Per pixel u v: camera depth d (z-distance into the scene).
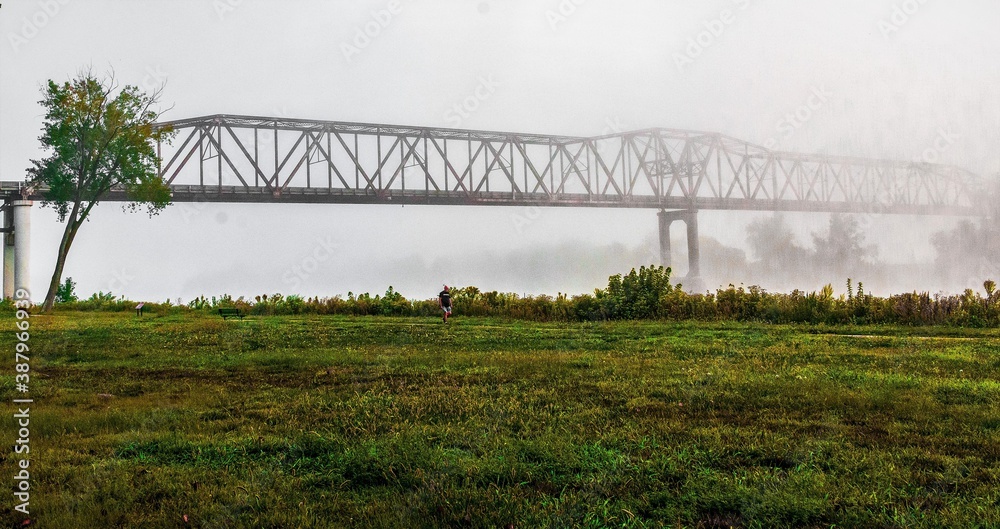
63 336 17.72
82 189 37.75
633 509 4.28
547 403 7.36
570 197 74.75
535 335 16.09
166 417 7.07
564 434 5.88
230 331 18.83
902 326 17.39
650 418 6.52
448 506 4.29
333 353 12.62
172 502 4.52
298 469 5.19
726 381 8.46
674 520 4.14
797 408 6.99
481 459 5.20
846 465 4.99
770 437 5.76
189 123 60.78
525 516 4.12
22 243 51.44
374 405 7.34
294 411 7.21
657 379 8.76
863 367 9.88
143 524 4.21
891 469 4.87
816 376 8.90
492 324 21.05
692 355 11.51
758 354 11.52
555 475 4.93
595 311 22.19
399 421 6.53
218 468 5.24
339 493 4.64
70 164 37.41
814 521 4.13
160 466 5.35
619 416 6.66
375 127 67.75
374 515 4.23
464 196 69.94
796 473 4.82
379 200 65.94
